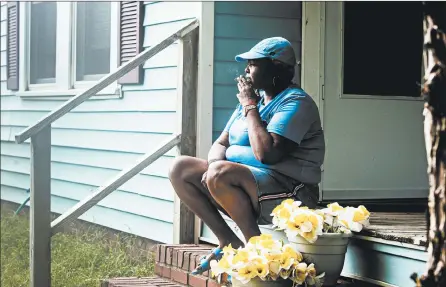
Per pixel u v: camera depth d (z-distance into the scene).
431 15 3.06
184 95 6.14
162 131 6.84
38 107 9.45
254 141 4.64
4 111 10.52
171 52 6.69
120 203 7.44
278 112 4.71
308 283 4.21
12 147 10.33
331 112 6.30
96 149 8.02
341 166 6.32
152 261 6.57
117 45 7.57
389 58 6.52
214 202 5.07
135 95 7.27
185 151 6.14
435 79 3.02
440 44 3.03
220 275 4.55
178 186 5.08
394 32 6.54
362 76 6.43
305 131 4.71
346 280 4.69
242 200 4.68
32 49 9.67
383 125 6.46
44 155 5.67
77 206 5.79
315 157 4.81
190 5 6.35
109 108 7.75
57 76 8.95
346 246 4.35
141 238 7.06
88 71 8.40
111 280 5.67
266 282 4.23
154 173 6.86
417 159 6.59
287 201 4.41
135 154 7.30
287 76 4.91
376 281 4.38
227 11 6.14
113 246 7.26
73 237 7.91
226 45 6.16
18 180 10.20
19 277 6.68
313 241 4.23
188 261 5.43
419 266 4.08
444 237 3.02
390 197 6.48
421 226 4.72
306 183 4.81
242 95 4.82
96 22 8.17
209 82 6.09
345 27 6.36
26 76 9.78
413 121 6.57
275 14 6.25
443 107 3.02
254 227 4.71
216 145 5.22
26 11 9.77
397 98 6.51
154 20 7.05
